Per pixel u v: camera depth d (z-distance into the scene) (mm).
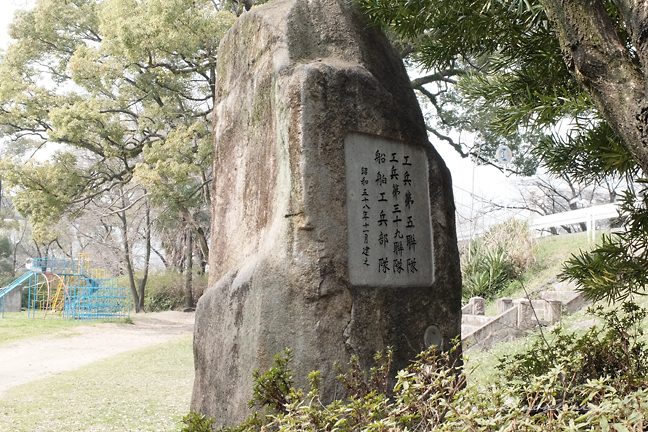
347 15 4082
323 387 3238
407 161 3924
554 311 6961
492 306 9516
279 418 2160
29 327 15664
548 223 12156
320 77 3607
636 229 2812
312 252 3395
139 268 28234
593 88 1841
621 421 1593
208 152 14047
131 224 24297
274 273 3391
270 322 3330
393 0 3596
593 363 2617
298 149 3494
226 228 4293
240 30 4461
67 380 8188
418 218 3898
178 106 16844
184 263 26500
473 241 11859
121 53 14641
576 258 2865
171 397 6789
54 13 16844
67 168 16000
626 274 2686
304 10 3961
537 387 1903
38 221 16125
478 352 6562
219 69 4781
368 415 2061
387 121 3840
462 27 3424
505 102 3293
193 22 12656
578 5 1828
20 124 16984
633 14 1639
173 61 15078
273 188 3650
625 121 1743
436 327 3803
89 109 15359
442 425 1812
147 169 14141
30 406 6312
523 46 3230
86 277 20703
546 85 3197
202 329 4070
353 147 3686
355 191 3639
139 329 16578
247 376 3363
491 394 1982
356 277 3531
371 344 3471
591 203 19828
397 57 4328
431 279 3881
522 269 10578
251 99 4086
